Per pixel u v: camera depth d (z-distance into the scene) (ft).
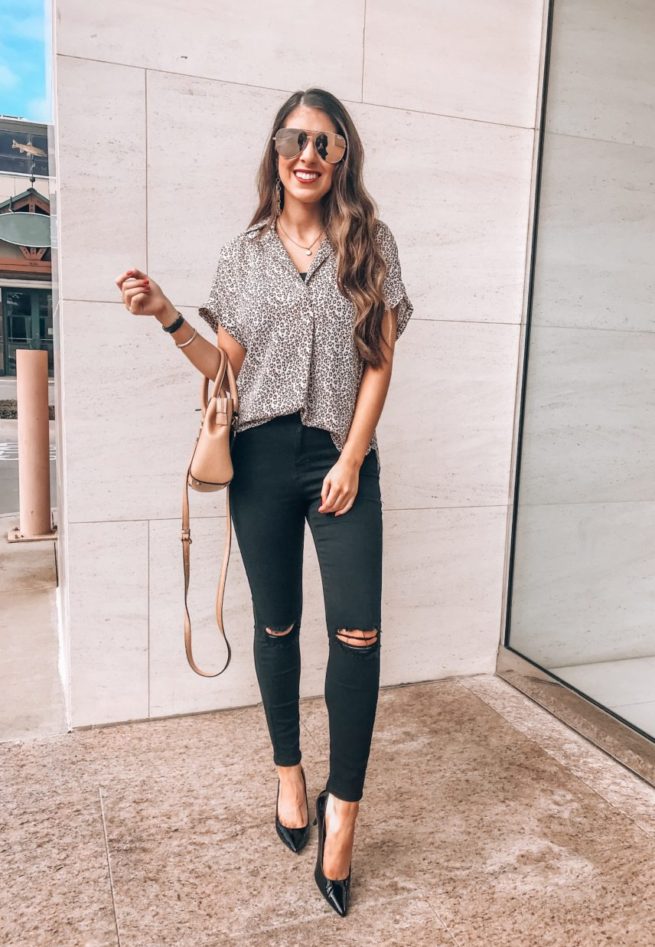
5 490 24.91
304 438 5.37
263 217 5.73
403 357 8.73
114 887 5.65
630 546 7.54
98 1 7.13
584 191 8.08
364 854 6.10
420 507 9.10
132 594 8.13
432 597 9.37
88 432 7.74
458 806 6.81
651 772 7.27
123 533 8.00
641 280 7.25
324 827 5.50
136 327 7.72
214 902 5.51
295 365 5.30
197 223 7.75
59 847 6.11
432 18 8.27
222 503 8.29
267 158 5.61
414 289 8.65
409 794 6.98
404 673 9.42
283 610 5.82
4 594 13.34
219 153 7.71
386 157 8.30
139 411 7.86
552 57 8.57
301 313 5.26
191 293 7.82
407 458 8.95
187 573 5.76
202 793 6.94
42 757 7.55
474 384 9.11
